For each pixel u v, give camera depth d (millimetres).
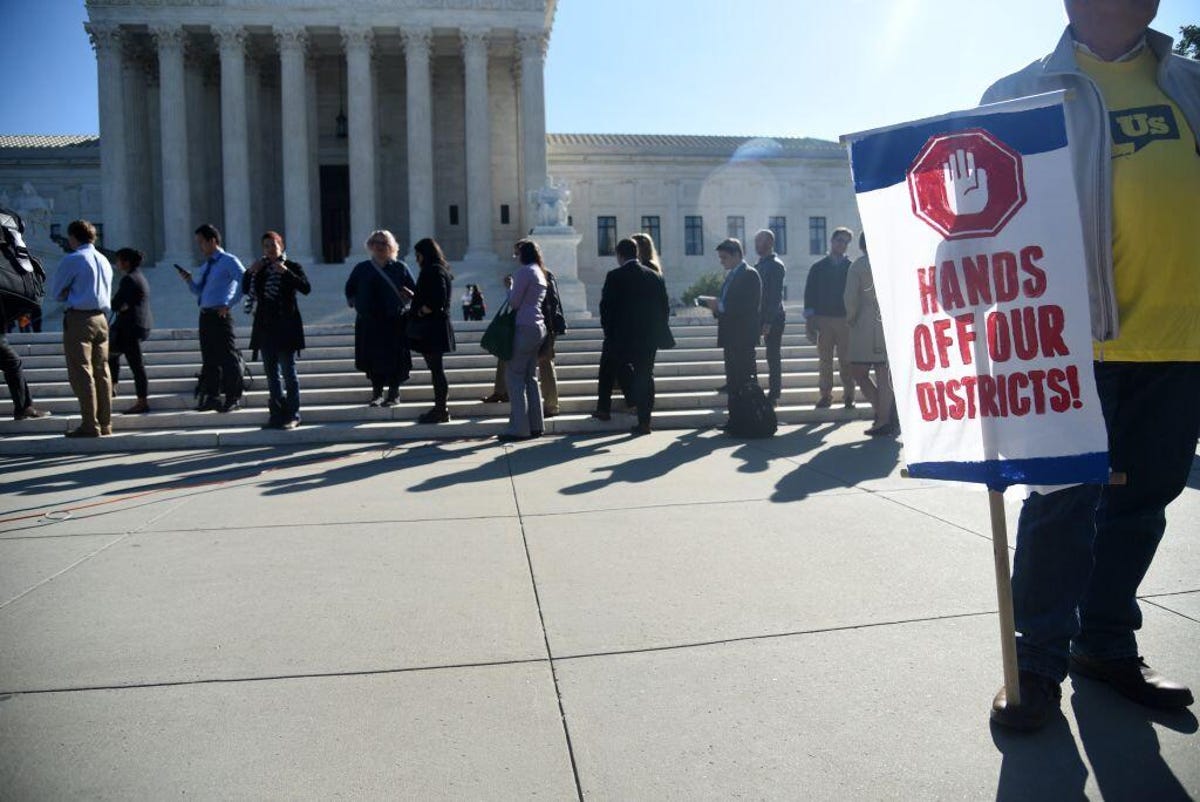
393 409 10211
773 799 2314
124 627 3639
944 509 5605
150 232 40250
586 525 5324
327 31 39062
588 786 2387
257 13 37781
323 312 35094
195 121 39406
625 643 3400
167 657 3307
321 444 9164
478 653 3322
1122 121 2900
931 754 2543
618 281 9523
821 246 57406
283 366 9484
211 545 4977
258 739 2662
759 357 13727
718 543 4840
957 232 2717
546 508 5832
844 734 2660
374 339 10141
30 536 5238
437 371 9641
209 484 6906
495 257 38281
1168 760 2510
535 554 4684
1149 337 2900
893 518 5367
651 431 9852
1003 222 2652
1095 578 3043
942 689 2951
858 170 2877
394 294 10141
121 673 3160
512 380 9180
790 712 2807
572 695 2951
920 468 2811
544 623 3631
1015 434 2652
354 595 4035
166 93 37469
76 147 50750
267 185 42625
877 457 7762
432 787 2389
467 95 38719
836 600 3857
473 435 9586
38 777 2443
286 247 37719
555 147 54500
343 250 44688
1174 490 2990
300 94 38156
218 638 3502
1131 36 2930
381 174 43375
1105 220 2826
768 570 4320
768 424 9219
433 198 41562
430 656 3299
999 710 2707
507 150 44031
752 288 9102
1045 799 2307
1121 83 2967
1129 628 3025
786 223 56938
